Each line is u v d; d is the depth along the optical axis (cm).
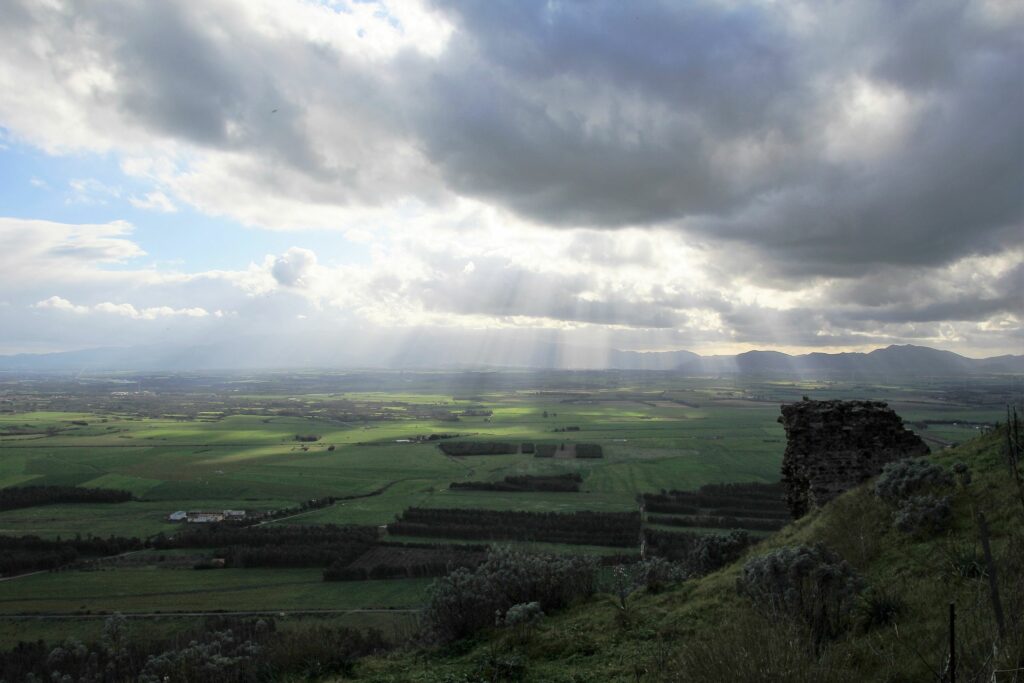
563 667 1432
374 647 2386
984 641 872
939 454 2191
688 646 1191
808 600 1267
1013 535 1308
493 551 2295
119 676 3045
